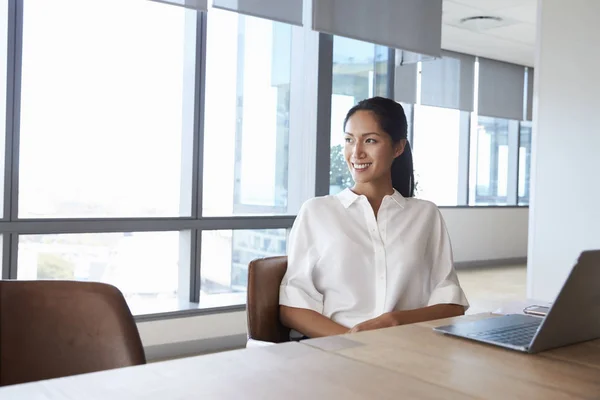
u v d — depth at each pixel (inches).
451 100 325.1
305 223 74.0
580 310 48.3
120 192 158.1
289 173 190.4
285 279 72.7
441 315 70.6
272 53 184.9
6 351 47.8
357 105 75.3
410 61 208.2
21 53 139.3
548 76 169.5
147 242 163.2
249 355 44.8
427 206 77.4
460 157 352.5
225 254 177.3
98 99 153.3
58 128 147.6
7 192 138.6
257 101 181.9
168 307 161.5
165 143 165.5
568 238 165.2
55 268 147.5
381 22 186.7
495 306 234.5
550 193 169.3
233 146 177.6
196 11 166.4
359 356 45.2
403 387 38.1
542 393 37.8
